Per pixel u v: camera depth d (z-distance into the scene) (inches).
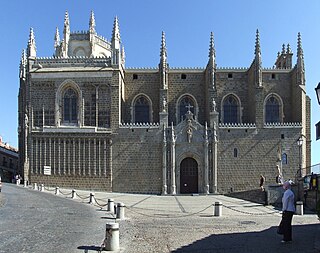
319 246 761.6
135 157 2699.3
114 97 2746.1
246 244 786.8
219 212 1277.1
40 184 2689.5
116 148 2704.2
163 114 2728.8
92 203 1643.7
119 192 2667.3
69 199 1813.5
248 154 2672.2
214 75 2787.9
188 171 2714.1
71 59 2827.3
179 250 727.1
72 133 2716.5
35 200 1589.6
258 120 2699.3
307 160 2805.1
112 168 2691.9
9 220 998.4
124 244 770.2
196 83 2970.0
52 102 2790.4
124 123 2864.2
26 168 2728.8
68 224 976.9
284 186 824.3
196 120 2827.3
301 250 729.0
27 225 931.3
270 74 2913.4
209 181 2662.4
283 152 2672.2
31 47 2866.6
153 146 2699.3
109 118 2741.1
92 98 2765.7
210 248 748.0
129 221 1111.6
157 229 968.3
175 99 2952.8
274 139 2682.1
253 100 2773.1
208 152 2677.2
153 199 2070.6
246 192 2063.2
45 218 1065.5
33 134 2741.1
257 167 2662.4
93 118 2755.9
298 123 2691.9
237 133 2689.5
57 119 2765.7
